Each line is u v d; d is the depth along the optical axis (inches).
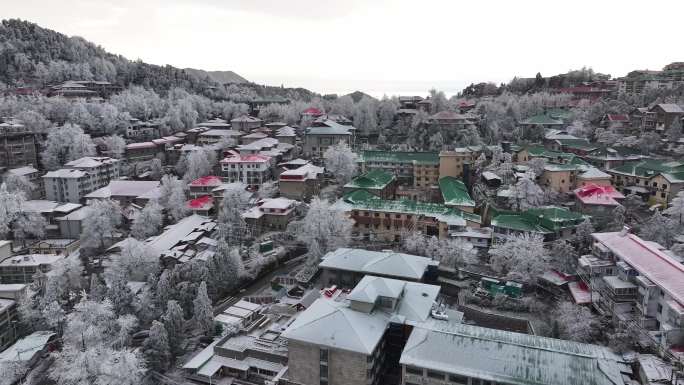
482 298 3752.5
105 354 3292.3
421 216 4982.8
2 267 4766.2
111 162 7303.2
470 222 4817.9
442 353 2696.9
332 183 6688.0
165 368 3459.6
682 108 6658.5
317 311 3147.1
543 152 5984.3
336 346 2807.6
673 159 5782.5
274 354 3376.0
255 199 6122.1
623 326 2942.9
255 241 5142.7
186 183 6894.7
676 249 3457.2
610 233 3705.7
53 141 7534.5
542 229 4330.7
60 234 5964.6
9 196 5610.2
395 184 6461.6
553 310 3533.5
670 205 4598.9
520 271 3865.7
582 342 3029.0
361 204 5260.8
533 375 2512.3
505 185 5423.2
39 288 4399.6
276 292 4360.2
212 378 3326.8
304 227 4936.0
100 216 5531.5
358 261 4008.4
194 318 3838.6
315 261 4510.3
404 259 3895.2
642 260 3127.5
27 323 4060.0
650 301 2920.8
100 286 4065.0
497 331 2918.3
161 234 5497.1
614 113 7598.4
